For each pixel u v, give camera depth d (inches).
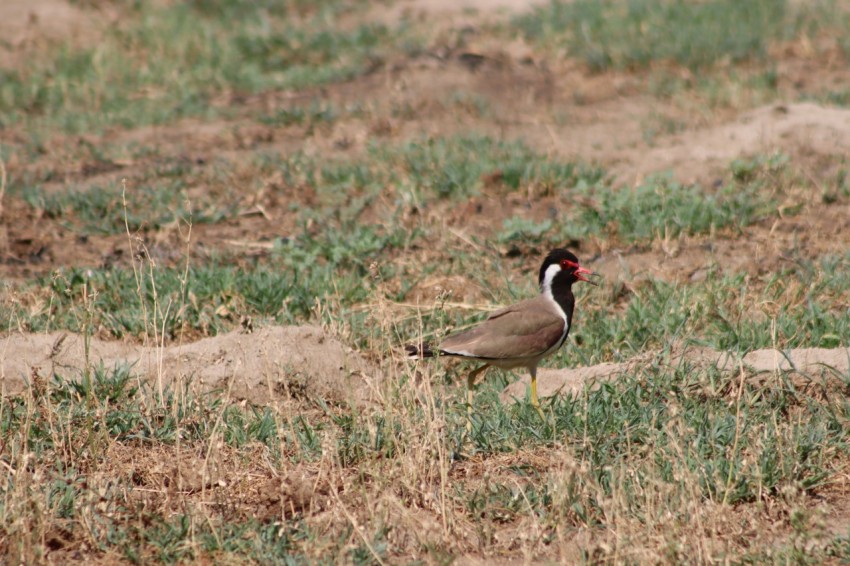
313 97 1492.4
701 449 596.1
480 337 692.7
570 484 556.4
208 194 1163.9
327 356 737.0
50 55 1722.4
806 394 672.4
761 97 1378.0
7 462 590.6
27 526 522.3
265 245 1032.2
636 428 627.8
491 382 749.3
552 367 783.1
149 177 1216.8
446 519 550.0
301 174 1194.0
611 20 1716.3
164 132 1401.3
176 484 593.9
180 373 690.8
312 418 681.6
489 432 636.7
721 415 640.4
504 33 1707.7
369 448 612.4
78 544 533.6
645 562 494.9
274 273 929.5
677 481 558.3
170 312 840.9
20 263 992.9
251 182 1194.6
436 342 725.9
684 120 1332.4
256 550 517.7
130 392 689.0
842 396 669.3
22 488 541.3
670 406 595.5
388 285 925.2
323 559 510.9
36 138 1374.3
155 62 1679.4
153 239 1055.6
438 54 1608.0
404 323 851.4
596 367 731.4
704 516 538.3
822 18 1683.1
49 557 518.6
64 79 1609.3
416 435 597.6
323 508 568.4
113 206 1122.7
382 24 1825.8
